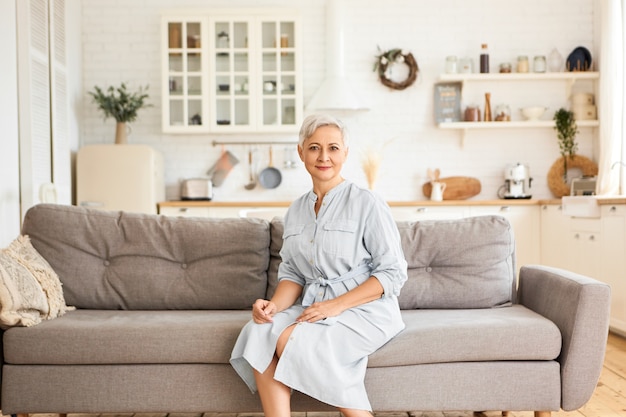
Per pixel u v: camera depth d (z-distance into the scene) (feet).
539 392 7.60
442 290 9.19
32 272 8.40
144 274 9.32
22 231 9.51
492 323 7.70
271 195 19.79
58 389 7.62
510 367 7.59
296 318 7.36
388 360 7.39
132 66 19.57
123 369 7.63
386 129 19.77
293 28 18.88
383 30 19.69
